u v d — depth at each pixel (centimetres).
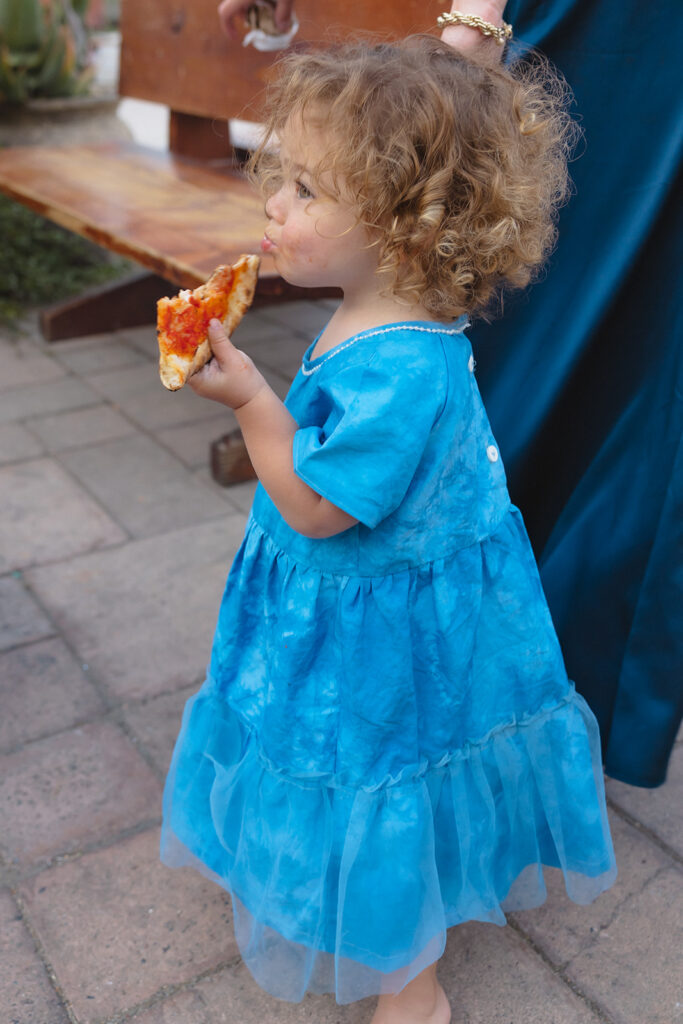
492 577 117
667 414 139
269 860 120
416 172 94
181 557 241
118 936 147
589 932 149
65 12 469
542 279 146
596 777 141
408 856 114
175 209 293
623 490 146
